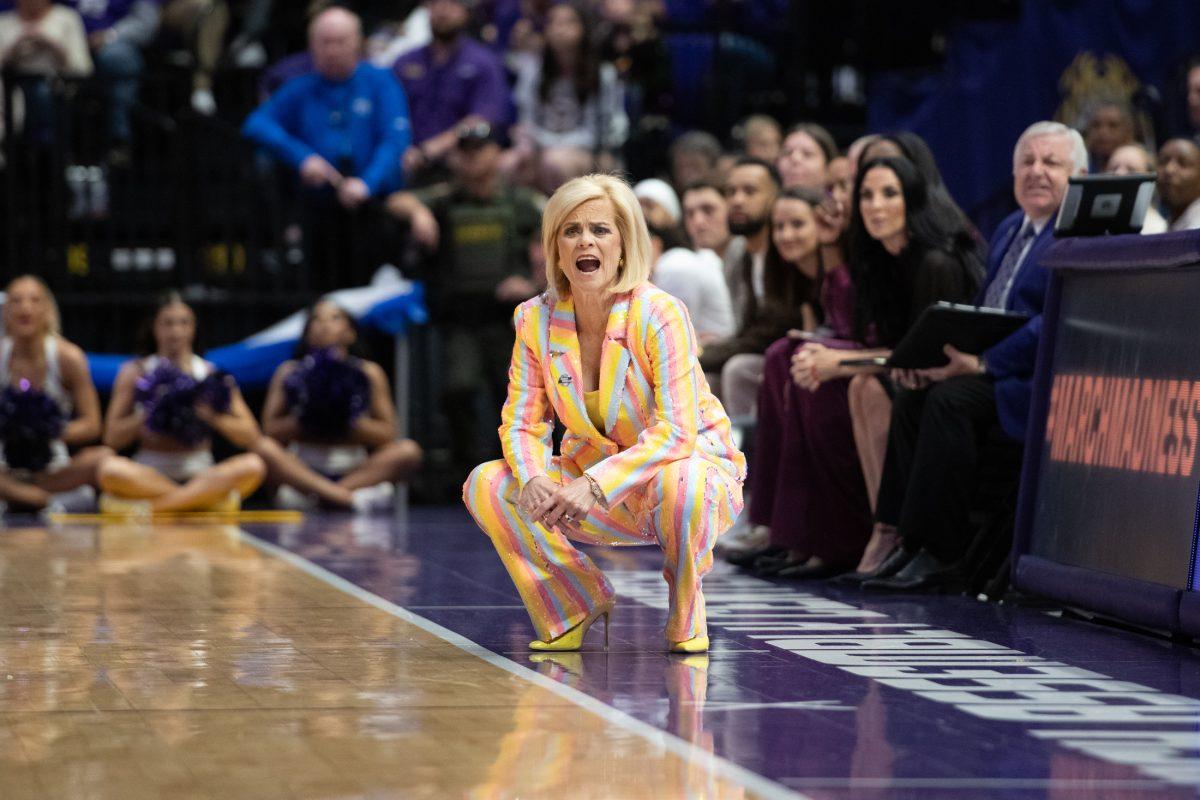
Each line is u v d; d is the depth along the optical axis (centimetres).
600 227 911
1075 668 901
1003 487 1272
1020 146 1266
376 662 902
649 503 922
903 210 1295
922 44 2470
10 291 2083
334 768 645
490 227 2245
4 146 2364
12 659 909
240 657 918
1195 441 980
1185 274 1006
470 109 2394
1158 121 1917
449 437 2295
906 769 649
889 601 1201
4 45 2414
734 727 728
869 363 1271
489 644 973
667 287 1738
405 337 2298
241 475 2077
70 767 645
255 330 2373
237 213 2386
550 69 2355
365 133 2317
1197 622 943
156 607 1138
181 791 608
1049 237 1241
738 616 1112
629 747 684
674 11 2594
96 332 2362
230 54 2520
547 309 933
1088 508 1090
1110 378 1082
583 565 947
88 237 2366
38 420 2059
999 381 1226
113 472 2028
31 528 1861
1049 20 2023
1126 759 671
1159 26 1925
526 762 656
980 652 957
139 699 789
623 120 2362
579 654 936
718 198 1788
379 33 2645
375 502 2169
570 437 952
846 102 2509
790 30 2484
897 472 1288
